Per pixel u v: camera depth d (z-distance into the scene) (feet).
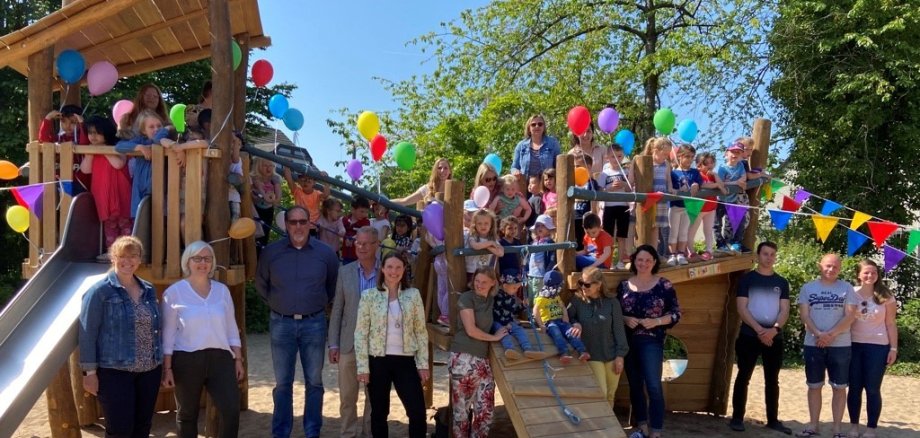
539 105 57.88
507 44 64.75
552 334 17.87
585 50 61.82
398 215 26.68
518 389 16.84
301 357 18.48
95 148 17.58
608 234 20.79
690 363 24.48
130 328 14.61
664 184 21.53
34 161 18.04
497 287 18.08
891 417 25.66
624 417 23.88
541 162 23.81
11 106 46.09
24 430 21.53
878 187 50.42
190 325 15.43
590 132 23.44
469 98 63.82
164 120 20.12
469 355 17.48
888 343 21.47
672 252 21.90
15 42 18.12
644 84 60.39
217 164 17.35
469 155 55.57
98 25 21.34
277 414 18.11
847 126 48.88
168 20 21.98
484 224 18.04
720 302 24.23
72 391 19.13
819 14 51.52
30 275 17.93
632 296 19.48
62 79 21.35
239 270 18.30
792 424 23.80
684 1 60.75
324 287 18.74
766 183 23.52
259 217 24.53
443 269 19.40
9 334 15.10
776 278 22.16
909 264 47.88
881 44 48.49
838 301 21.43
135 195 17.69
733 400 22.71
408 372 17.34
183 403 15.61
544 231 19.97
